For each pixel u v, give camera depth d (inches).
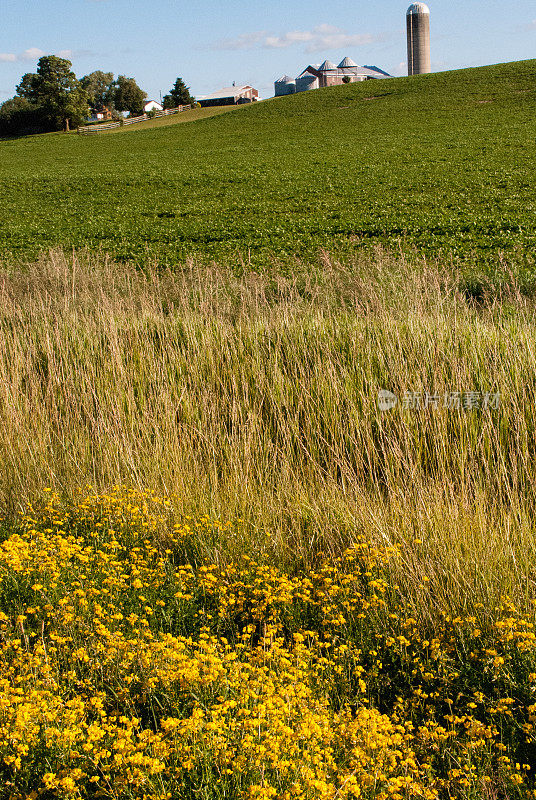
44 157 2128.4
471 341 240.5
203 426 229.3
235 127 2479.1
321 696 114.0
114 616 127.7
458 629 127.3
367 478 203.5
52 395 252.2
